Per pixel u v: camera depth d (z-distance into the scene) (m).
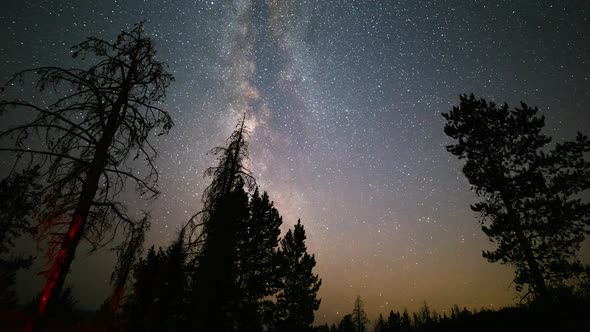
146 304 14.55
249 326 15.38
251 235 20.06
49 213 7.39
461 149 17.19
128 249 8.52
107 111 8.33
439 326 16.19
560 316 11.80
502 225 15.14
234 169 13.80
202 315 11.70
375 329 65.38
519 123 16.08
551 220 14.66
